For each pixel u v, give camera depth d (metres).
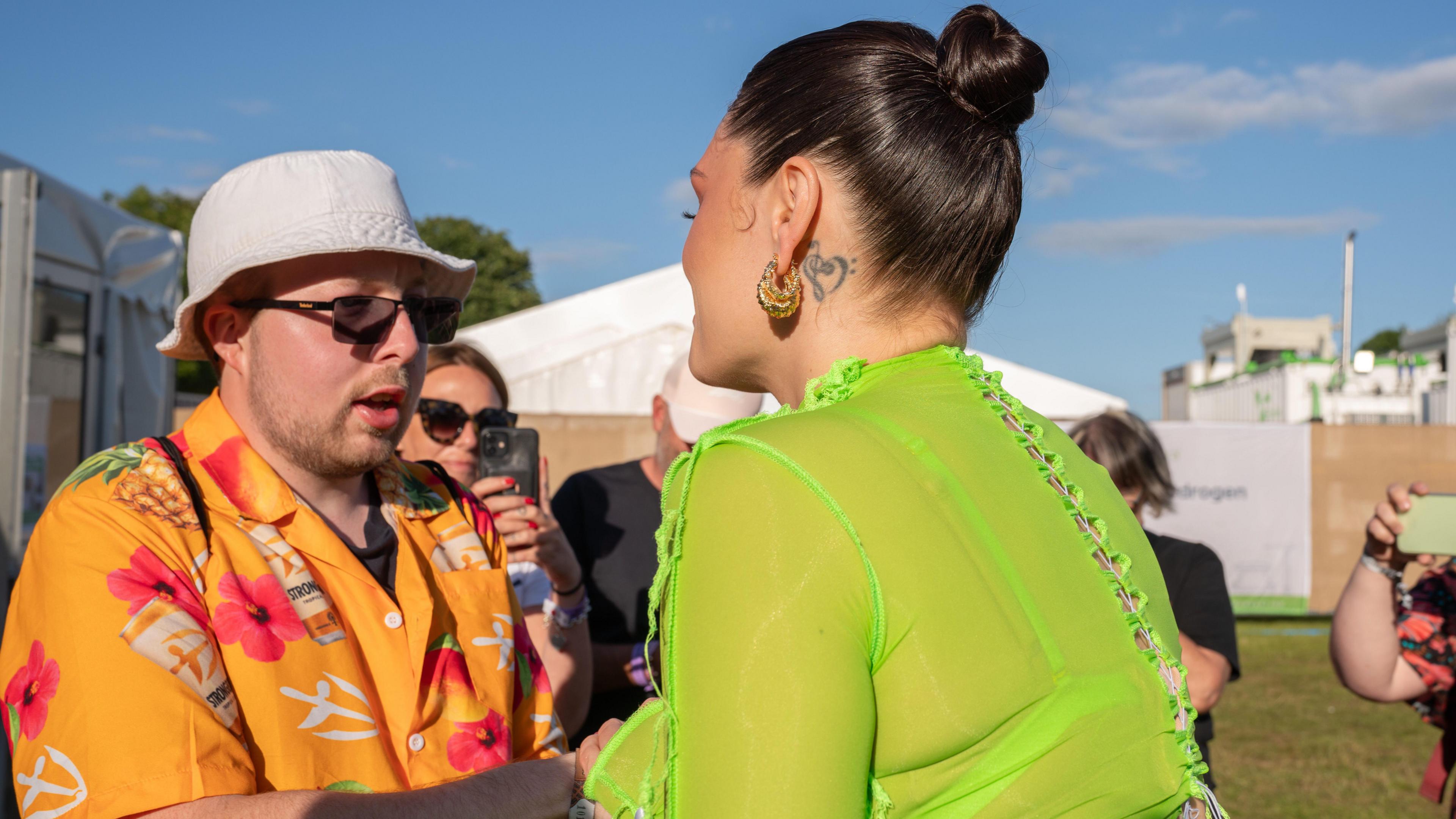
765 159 0.95
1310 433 11.01
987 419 0.92
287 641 1.41
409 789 1.45
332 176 1.63
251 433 1.60
